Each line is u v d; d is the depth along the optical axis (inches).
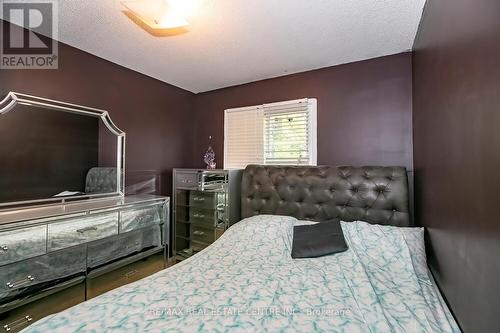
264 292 49.6
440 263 54.7
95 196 94.4
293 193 97.3
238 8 64.6
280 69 105.9
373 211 85.0
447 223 49.6
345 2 62.4
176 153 129.3
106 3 63.5
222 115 130.7
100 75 96.5
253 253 70.0
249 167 108.5
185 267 61.4
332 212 90.8
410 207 85.7
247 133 122.0
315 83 105.0
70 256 72.6
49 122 82.3
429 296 51.2
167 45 86.0
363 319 41.7
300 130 107.9
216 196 109.6
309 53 90.8
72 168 88.0
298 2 62.3
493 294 31.0
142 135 112.9
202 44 84.9
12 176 74.0
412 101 86.9
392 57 90.9
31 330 37.4
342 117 99.1
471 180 37.9
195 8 64.4
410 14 67.4
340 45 84.6
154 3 60.4
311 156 104.7
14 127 74.4
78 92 89.7
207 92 136.3
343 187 89.4
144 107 113.6
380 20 70.1
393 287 52.9
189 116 137.2
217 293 49.0
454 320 43.9
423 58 68.7
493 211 31.1
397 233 68.9
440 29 52.3
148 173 115.3
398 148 89.4
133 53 92.1
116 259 85.7
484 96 33.6
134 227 90.8
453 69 45.2
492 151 31.4
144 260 95.4
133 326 38.7
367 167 88.7
